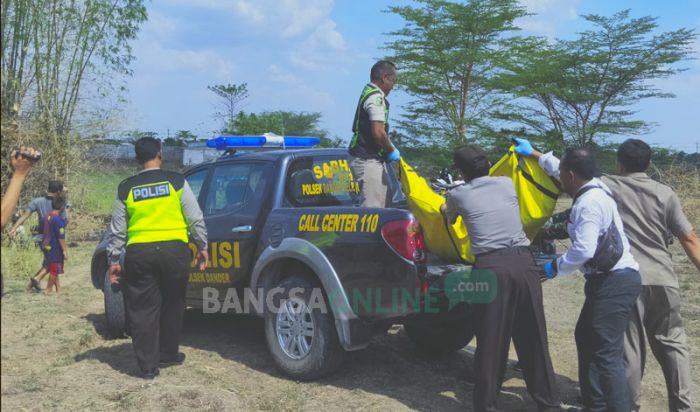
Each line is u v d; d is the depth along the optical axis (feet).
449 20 107.34
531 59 112.37
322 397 15.24
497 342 13.48
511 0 106.32
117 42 45.62
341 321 15.21
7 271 31.09
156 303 16.43
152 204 16.15
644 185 13.78
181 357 17.98
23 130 39.58
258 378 16.60
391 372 17.13
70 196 45.29
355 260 15.03
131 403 14.42
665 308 13.60
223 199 18.92
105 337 20.43
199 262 17.33
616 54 109.70
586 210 12.80
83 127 45.14
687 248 13.73
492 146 107.45
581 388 13.71
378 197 16.65
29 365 17.60
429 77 103.04
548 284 29.30
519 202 15.11
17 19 39.37
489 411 13.60
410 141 105.91
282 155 17.90
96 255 21.47
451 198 13.99
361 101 16.60
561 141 109.29
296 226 16.43
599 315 13.03
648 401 15.76
